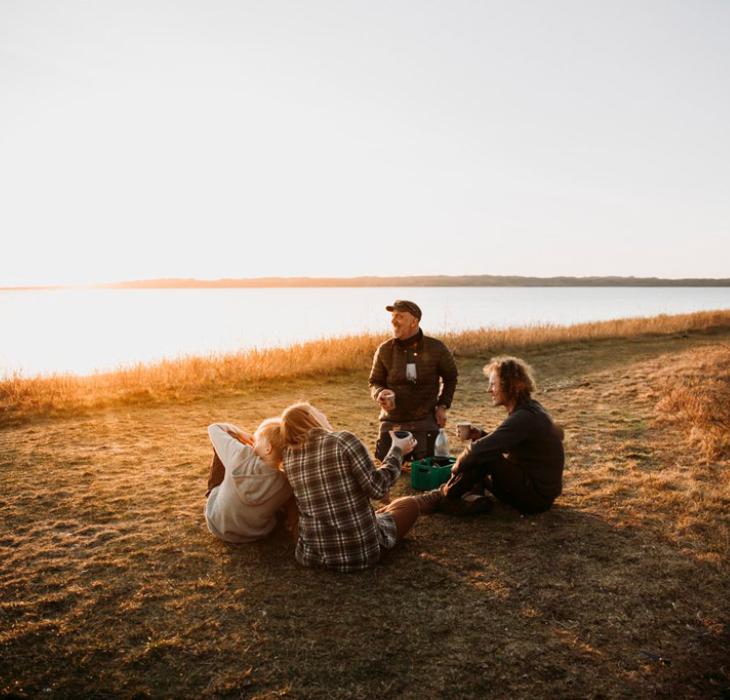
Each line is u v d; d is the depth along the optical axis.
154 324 61.84
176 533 4.26
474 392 10.40
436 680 2.71
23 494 5.08
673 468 5.61
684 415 7.43
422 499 4.55
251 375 11.37
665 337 18.06
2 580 3.58
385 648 2.94
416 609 3.27
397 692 2.64
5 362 26.56
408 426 5.69
